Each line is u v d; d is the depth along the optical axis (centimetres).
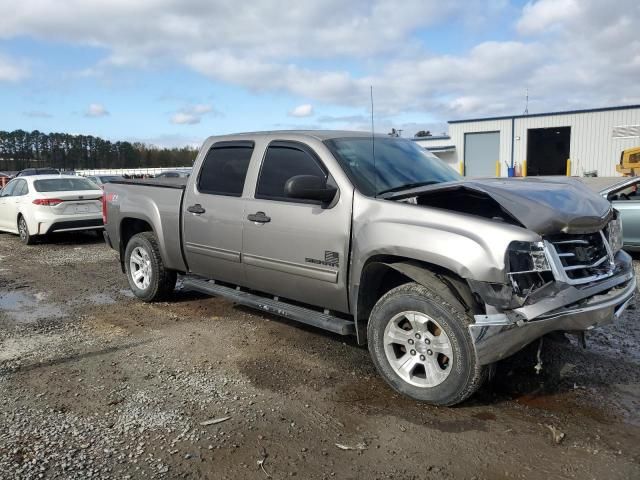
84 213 1247
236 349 503
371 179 447
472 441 337
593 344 495
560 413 370
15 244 1262
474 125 3803
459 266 353
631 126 3284
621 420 360
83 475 307
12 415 379
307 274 459
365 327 431
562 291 347
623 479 297
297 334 543
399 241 384
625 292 385
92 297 721
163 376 443
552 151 3653
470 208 420
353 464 315
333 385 421
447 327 365
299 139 488
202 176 575
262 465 316
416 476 303
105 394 411
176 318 606
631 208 888
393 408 382
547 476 301
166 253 620
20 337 551
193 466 315
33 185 1253
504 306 343
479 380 360
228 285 576
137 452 330
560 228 359
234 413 378
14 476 306
